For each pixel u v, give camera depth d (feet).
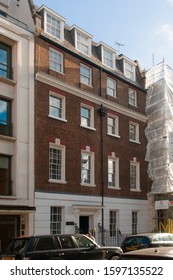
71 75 82.12
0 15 68.95
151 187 102.12
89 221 82.17
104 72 92.48
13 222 65.36
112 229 87.66
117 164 92.07
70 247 43.21
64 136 77.56
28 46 72.90
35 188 69.36
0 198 62.75
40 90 73.87
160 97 103.91
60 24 82.74
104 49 95.50
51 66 77.92
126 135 96.94
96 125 87.20
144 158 102.89
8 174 66.69
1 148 65.36
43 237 41.50
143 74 109.70
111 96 93.40
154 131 103.04
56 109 77.87
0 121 66.80
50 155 74.69
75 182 78.64
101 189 85.51
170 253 21.02
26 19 77.10
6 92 67.92
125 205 92.22
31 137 70.03
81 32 88.22
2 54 69.21
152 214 100.37
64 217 74.59
